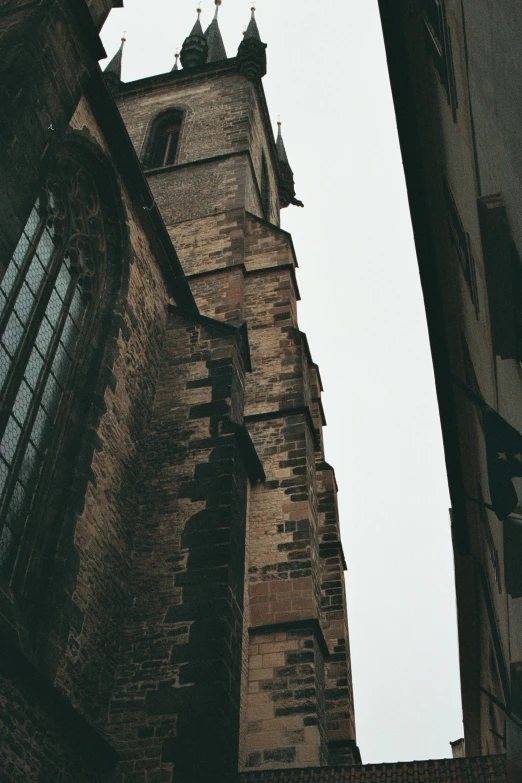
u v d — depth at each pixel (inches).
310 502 705.6
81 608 453.1
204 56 1843.0
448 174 398.3
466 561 596.4
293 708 557.6
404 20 373.7
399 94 398.3
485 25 250.1
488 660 645.9
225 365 645.3
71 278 564.1
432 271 436.8
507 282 282.7
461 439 483.8
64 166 577.3
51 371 509.7
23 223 445.7
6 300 471.8
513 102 214.8
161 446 596.4
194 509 546.0
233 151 1237.7
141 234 679.1
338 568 831.7
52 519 464.1
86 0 606.9
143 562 524.7
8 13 524.1
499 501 284.2
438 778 449.7
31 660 382.6
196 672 457.4
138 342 626.2
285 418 776.3
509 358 301.0
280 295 937.5
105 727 447.2
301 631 603.5
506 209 261.3
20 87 464.4
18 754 358.6
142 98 1491.1
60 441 497.4
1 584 407.8
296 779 458.6
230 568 506.6
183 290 736.3
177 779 415.2
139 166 658.8
